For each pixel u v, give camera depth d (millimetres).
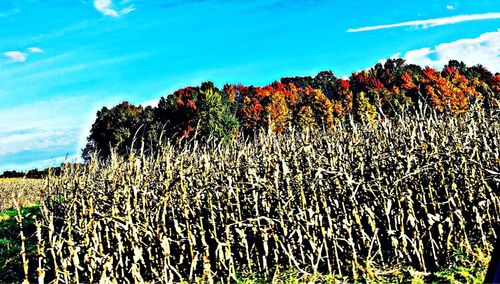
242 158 9414
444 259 6297
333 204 6844
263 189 7535
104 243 7977
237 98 80938
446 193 6742
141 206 7801
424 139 7715
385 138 8578
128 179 8094
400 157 7172
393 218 7023
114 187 8328
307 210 7035
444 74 69000
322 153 8562
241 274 6961
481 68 74688
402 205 6984
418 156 7555
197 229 7746
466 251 6164
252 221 7188
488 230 6793
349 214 6902
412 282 5711
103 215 7078
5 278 8258
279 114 46094
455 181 7066
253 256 7469
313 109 54219
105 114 57750
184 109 36500
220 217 7445
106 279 6746
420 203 6836
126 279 6836
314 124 45156
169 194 7457
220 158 9266
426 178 7246
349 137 9266
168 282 6723
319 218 6543
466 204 7012
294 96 73562
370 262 6211
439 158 7121
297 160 8305
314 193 6926
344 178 7152
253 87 84062
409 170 6816
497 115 8609
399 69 97062
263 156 8578
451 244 6289
